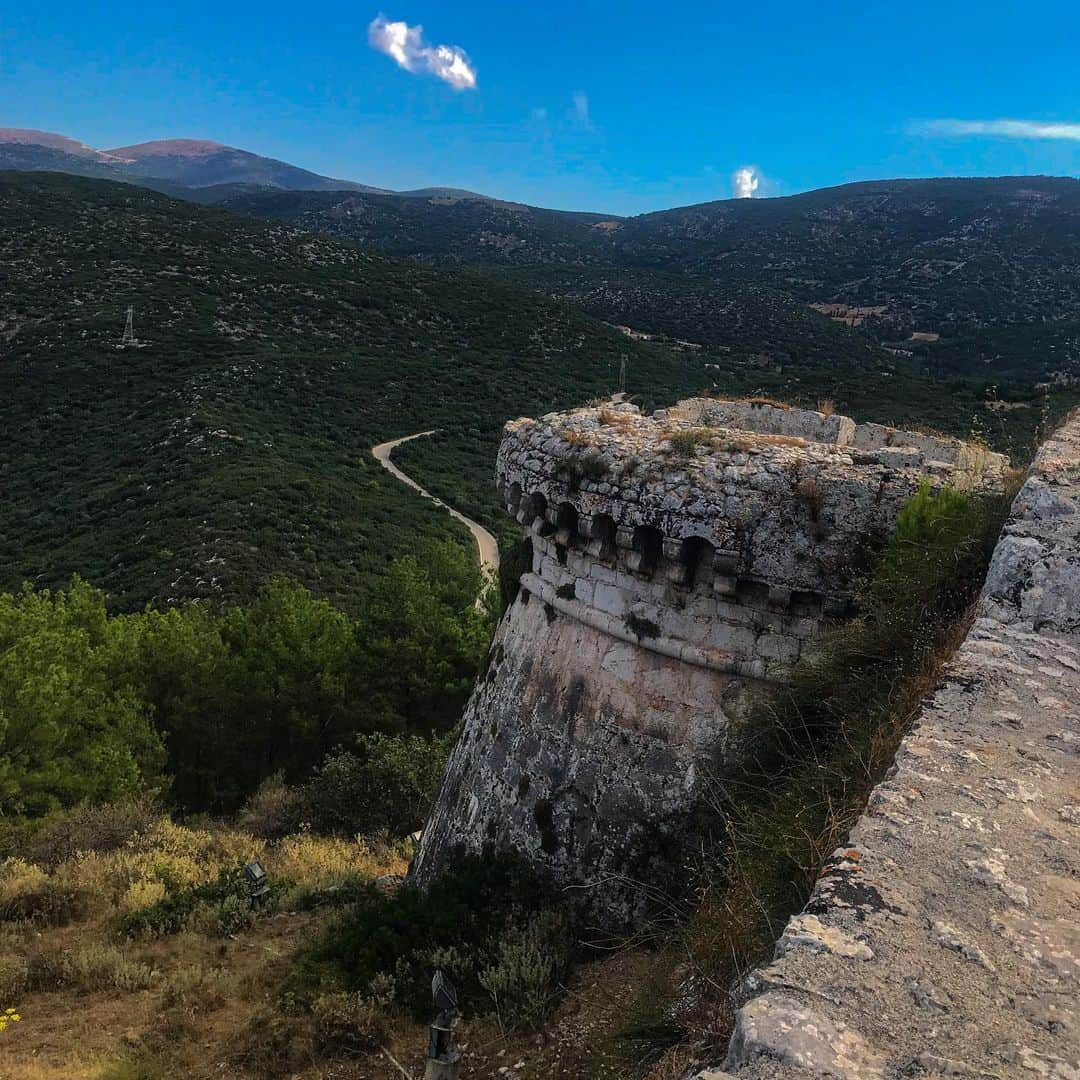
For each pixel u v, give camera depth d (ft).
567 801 25.41
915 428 31.17
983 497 20.08
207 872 46.19
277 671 71.61
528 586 28.86
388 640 73.20
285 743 72.74
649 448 23.98
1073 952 7.42
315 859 48.08
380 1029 23.56
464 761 31.17
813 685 19.24
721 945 12.03
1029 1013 6.78
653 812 23.32
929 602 17.93
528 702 27.76
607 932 23.38
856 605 20.95
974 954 7.38
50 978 32.81
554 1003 21.47
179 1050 25.84
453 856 29.45
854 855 8.78
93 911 40.50
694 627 23.26
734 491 21.88
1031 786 9.98
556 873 25.25
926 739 11.18
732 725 22.25
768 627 22.17
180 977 31.58
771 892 11.82
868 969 7.22
